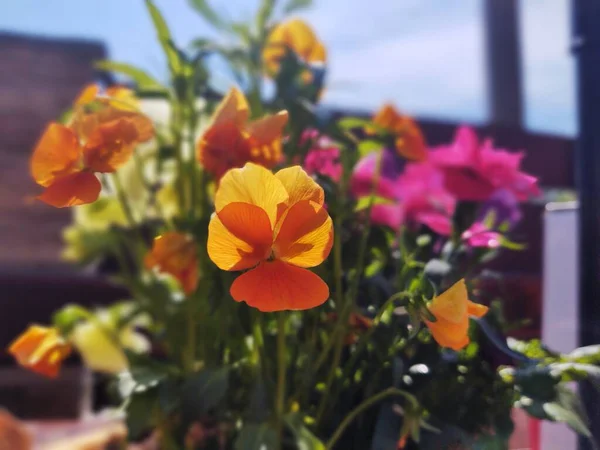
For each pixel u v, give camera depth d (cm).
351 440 26
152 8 27
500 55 78
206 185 30
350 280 27
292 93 30
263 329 27
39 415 61
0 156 65
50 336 33
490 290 31
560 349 32
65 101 66
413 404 22
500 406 24
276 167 27
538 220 42
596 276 31
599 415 25
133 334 48
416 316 22
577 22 36
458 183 30
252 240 19
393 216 42
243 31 34
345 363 27
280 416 25
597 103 34
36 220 65
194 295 31
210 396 26
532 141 67
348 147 29
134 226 35
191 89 31
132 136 24
